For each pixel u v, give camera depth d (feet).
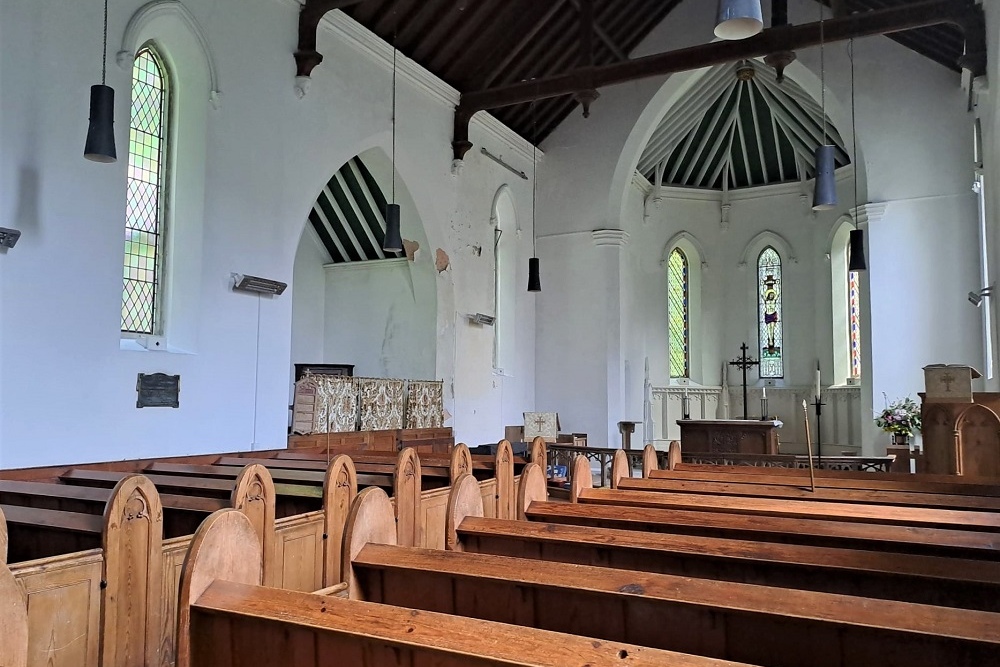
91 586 10.82
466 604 9.52
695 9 43.27
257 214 27.89
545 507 15.15
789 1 41.16
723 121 55.36
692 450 36.19
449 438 39.01
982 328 36.83
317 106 31.07
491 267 44.55
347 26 32.32
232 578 8.29
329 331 44.27
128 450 22.72
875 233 39.14
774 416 56.85
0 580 6.43
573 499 16.75
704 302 60.08
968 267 37.35
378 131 34.73
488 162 44.19
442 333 39.91
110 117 19.65
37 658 9.94
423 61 37.96
